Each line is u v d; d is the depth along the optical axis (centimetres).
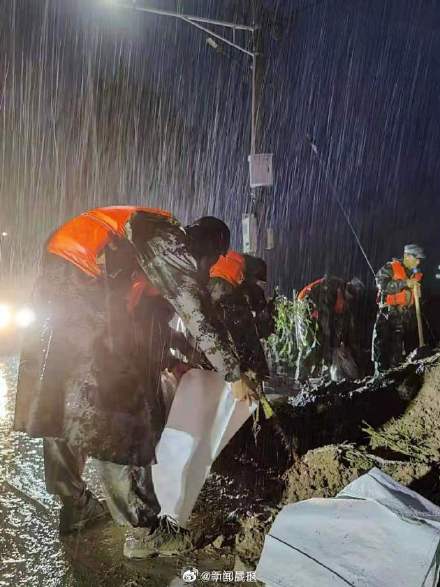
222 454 307
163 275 200
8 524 252
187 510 224
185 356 251
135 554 219
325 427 326
